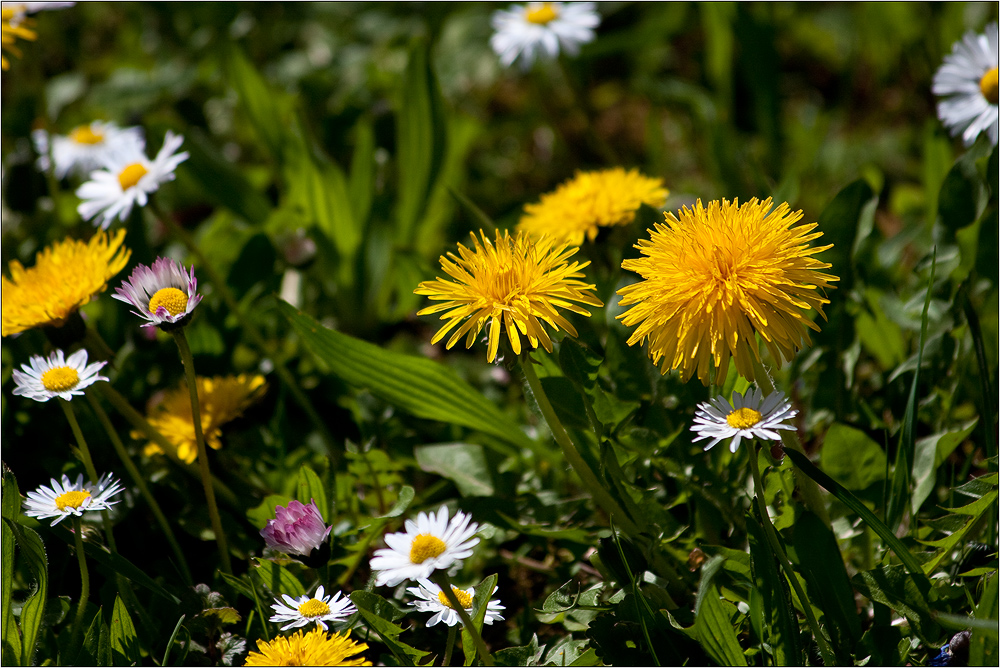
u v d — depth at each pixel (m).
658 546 0.81
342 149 1.20
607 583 0.82
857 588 0.80
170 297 0.80
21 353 0.89
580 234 0.86
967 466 0.84
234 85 0.98
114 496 0.85
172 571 0.84
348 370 0.86
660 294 0.78
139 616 0.82
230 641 0.81
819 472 0.78
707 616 0.78
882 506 0.82
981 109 0.85
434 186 0.99
